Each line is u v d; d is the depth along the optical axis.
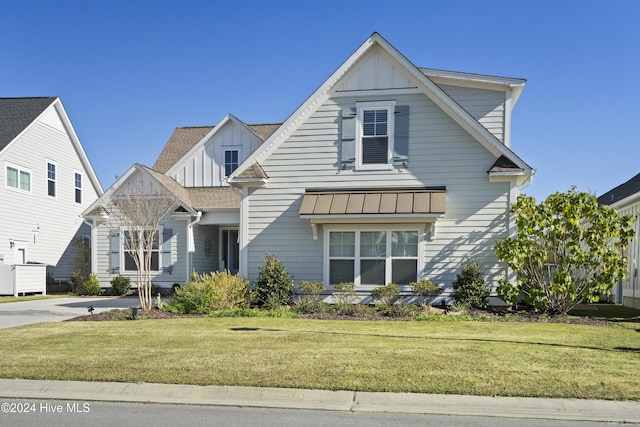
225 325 10.20
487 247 13.04
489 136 12.95
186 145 23.44
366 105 13.83
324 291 13.62
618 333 9.16
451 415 5.06
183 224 18.23
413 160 13.58
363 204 13.16
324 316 11.59
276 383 5.77
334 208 13.21
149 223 14.98
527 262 11.99
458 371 6.20
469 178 13.24
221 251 20.20
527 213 11.95
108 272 18.91
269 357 6.96
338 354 7.13
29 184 22.70
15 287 18.88
